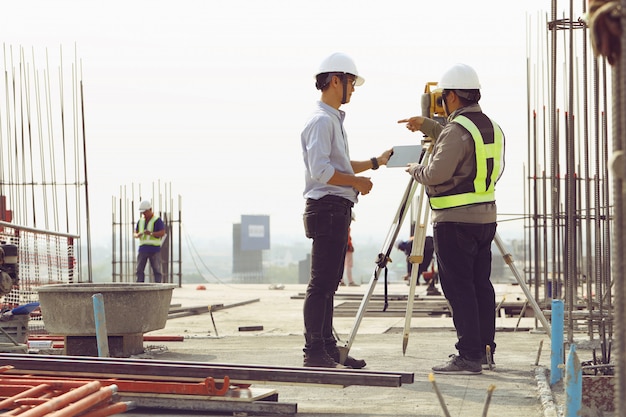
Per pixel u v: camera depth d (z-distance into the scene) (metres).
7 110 14.14
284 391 5.23
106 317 7.04
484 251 6.14
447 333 9.21
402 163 6.21
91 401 3.83
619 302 2.03
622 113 2.03
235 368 4.62
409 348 7.61
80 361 4.86
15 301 8.71
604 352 5.39
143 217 17.34
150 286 7.60
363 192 5.75
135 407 4.51
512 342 8.10
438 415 4.43
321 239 5.80
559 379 5.26
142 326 7.18
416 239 6.71
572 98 6.22
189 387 4.49
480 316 6.20
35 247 8.91
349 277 21.02
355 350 7.45
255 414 4.46
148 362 4.81
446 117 6.18
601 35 2.09
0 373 4.87
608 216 5.66
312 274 5.85
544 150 10.20
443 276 6.01
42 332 8.59
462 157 5.82
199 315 12.42
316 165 5.64
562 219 9.75
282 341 8.50
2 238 8.75
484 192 5.93
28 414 3.49
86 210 13.58
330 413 4.51
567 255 6.69
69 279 9.12
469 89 5.89
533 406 4.68
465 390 5.23
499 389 5.25
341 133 5.89
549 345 7.77
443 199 5.93
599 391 4.65
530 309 12.16
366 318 11.41
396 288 19.00
